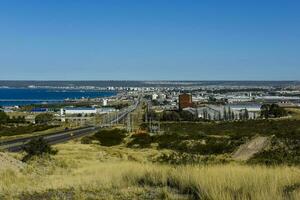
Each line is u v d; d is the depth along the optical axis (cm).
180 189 1588
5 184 1850
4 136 10419
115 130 11862
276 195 1223
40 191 1670
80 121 18662
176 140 7481
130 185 1770
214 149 5072
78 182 1877
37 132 12306
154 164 2656
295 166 2266
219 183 1430
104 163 3481
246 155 3562
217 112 19038
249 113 18725
